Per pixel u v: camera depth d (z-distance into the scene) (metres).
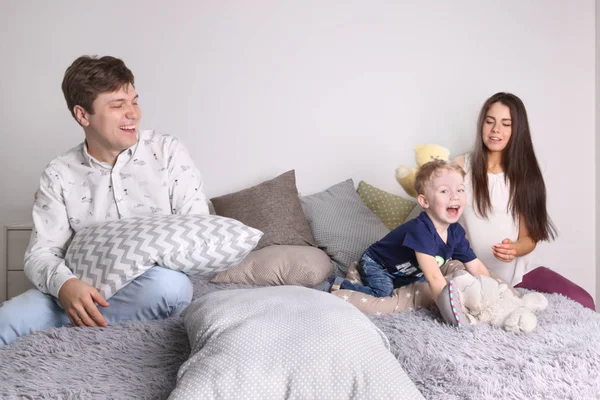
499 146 2.74
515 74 3.33
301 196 3.28
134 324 1.87
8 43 3.41
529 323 1.84
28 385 1.39
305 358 1.32
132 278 1.95
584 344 1.71
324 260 2.75
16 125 3.44
